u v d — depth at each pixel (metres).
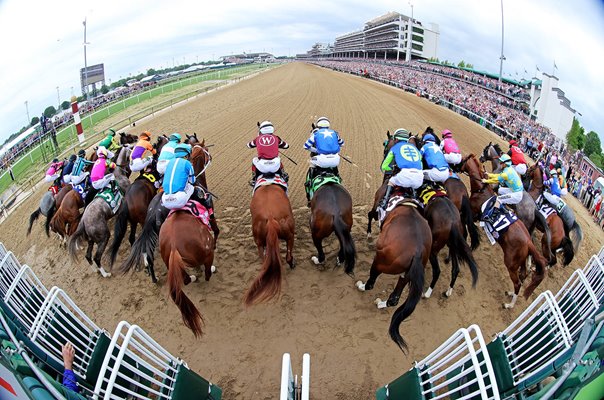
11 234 8.81
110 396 3.07
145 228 5.09
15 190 11.60
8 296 4.02
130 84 47.06
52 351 3.88
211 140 13.84
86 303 5.73
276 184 5.64
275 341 4.86
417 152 5.22
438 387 3.38
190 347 4.82
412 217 4.57
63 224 6.60
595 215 9.25
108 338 4.04
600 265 4.50
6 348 3.03
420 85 28.38
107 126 18.09
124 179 7.33
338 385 4.27
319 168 6.07
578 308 4.30
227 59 133.12
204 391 3.87
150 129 16.06
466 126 16.64
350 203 5.40
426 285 5.85
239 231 7.37
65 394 2.97
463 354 4.64
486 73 40.53
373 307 5.37
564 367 2.97
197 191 5.35
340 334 4.94
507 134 14.98
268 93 25.05
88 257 6.19
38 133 17.98
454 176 6.34
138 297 5.75
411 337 4.91
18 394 2.79
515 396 3.46
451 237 4.95
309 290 5.68
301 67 60.97
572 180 10.94
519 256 4.98
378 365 4.51
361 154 11.90
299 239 7.01
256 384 4.30
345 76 41.12
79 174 6.64
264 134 5.85
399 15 78.19
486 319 5.25
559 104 17.61
